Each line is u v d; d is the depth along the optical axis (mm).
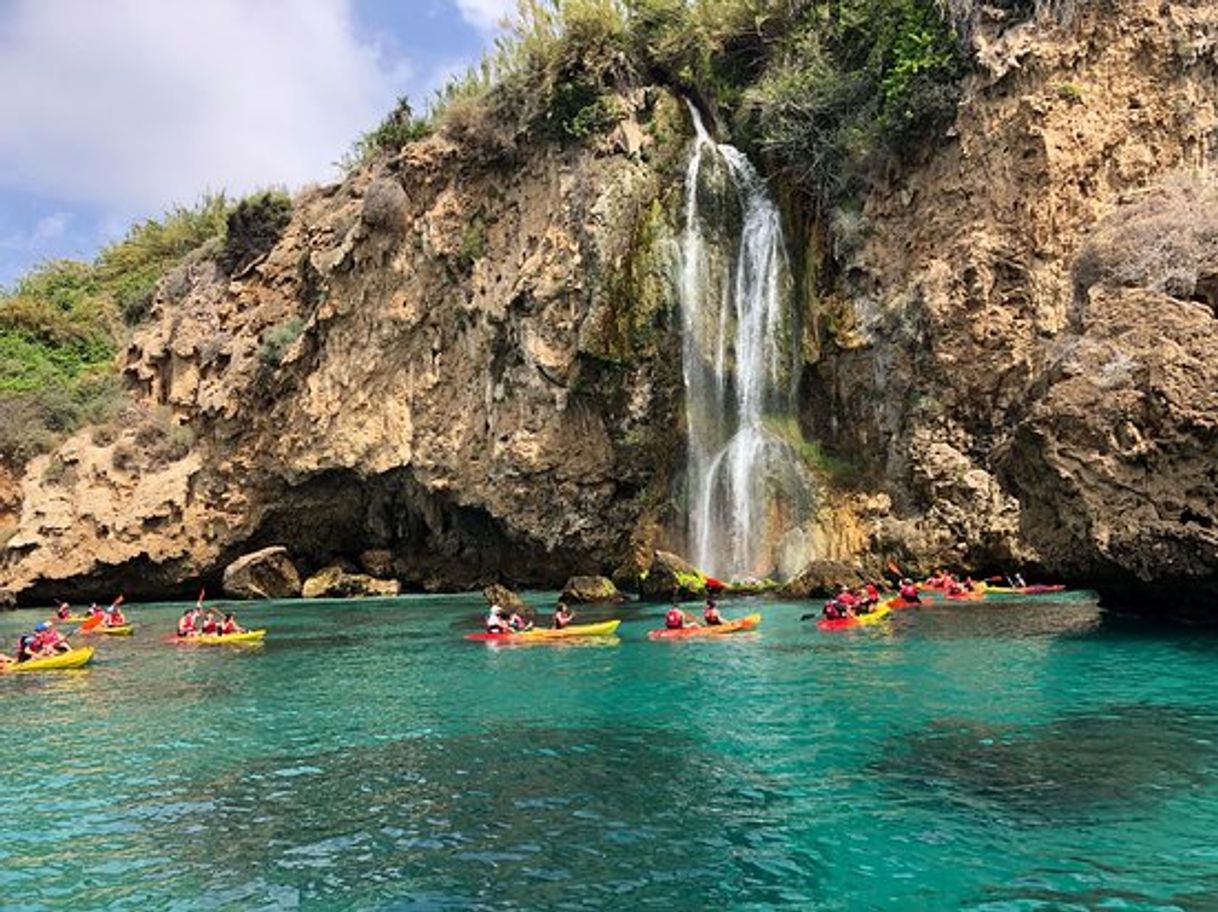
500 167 37000
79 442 39938
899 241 30156
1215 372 16094
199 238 56875
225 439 40031
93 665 19422
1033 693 13039
